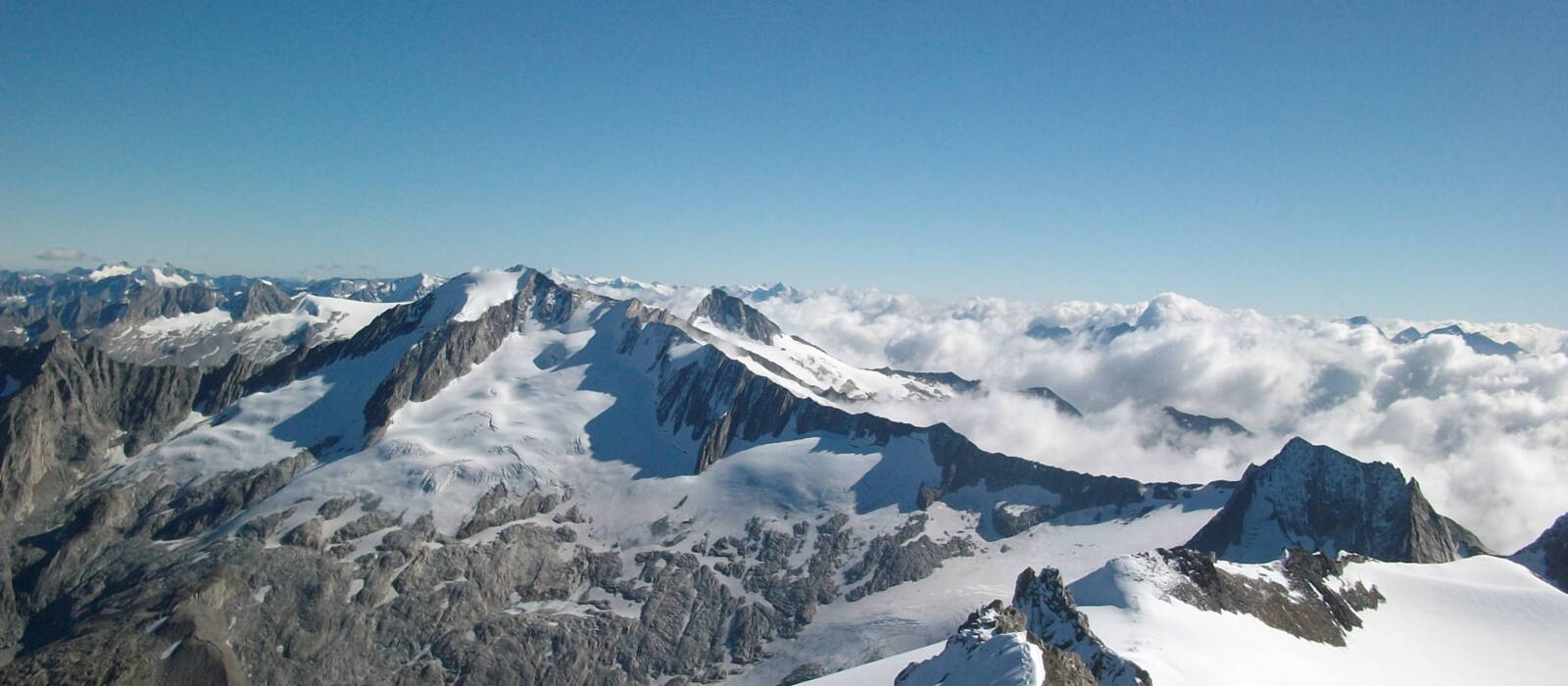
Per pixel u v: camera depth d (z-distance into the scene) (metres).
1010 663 73.88
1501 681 110.69
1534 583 146.12
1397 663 111.62
